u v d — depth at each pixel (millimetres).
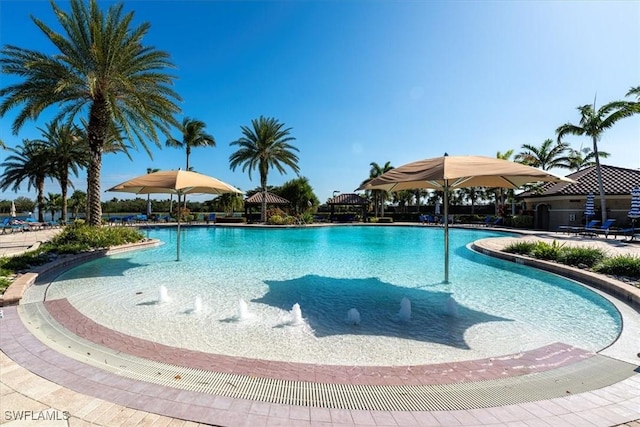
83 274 8969
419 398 3088
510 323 5441
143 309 5973
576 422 2662
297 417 2686
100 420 2537
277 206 38062
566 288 7750
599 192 21531
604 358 4031
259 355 4199
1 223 25188
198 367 3662
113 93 14008
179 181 9438
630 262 7922
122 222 28844
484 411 2838
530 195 26141
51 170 27641
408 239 19344
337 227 29000
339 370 3727
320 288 7629
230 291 7297
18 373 3244
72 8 12695
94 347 4168
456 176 6234
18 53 12242
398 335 4906
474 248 14172
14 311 5527
